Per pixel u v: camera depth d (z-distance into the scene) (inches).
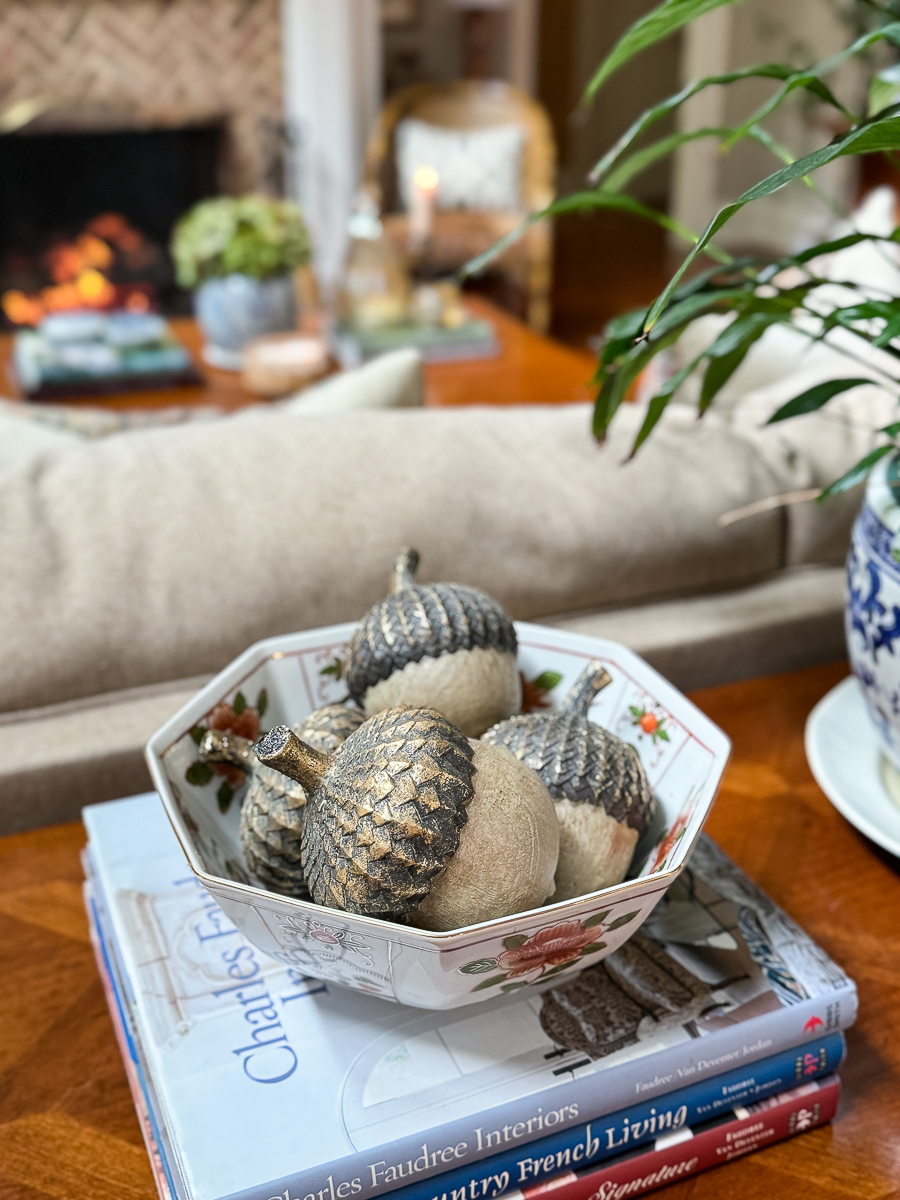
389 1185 16.5
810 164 14.4
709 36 190.1
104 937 21.9
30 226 154.6
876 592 22.5
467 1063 17.6
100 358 91.6
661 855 18.2
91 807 24.2
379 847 14.8
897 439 32.1
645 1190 18.1
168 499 28.9
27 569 27.1
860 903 23.6
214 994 19.1
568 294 182.7
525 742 17.8
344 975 17.0
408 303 104.9
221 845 19.6
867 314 20.6
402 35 192.4
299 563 28.5
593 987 19.0
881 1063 20.2
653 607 32.5
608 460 32.4
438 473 30.6
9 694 26.4
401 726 15.7
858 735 27.5
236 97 153.3
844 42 172.9
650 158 24.8
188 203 158.9
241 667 21.6
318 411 40.0
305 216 162.6
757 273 24.5
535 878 15.5
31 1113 19.4
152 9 144.5
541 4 209.5
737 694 31.2
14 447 38.3
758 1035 18.2
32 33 141.9
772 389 40.0
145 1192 18.0
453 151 154.8
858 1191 18.0
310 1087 17.2
